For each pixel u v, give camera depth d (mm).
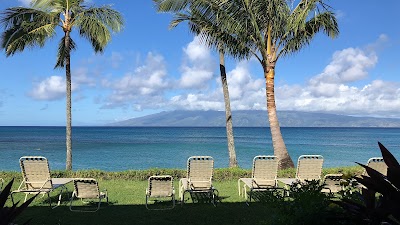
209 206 7562
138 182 10711
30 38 13438
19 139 63781
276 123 12609
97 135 88625
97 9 12992
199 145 44344
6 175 10961
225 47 12336
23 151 34625
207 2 11609
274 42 12508
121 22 13266
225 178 11133
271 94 12648
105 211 7074
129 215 6738
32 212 6945
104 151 34375
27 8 12953
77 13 13836
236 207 7430
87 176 11141
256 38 12289
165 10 12070
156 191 7258
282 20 12148
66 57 13945
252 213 6883
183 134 97875
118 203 7852
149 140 60219
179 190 8727
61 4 13469
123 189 9531
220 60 13867
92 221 6301
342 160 24562
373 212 2012
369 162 7953
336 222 2709
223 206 7539
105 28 12984
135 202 7957
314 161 8273
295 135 89000
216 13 11742
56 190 9414
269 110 12680
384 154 1875
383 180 1850
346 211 2420
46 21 13398
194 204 7812
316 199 3020
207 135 89062
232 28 11750
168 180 7215
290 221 2898
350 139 64938
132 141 56625
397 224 1896
